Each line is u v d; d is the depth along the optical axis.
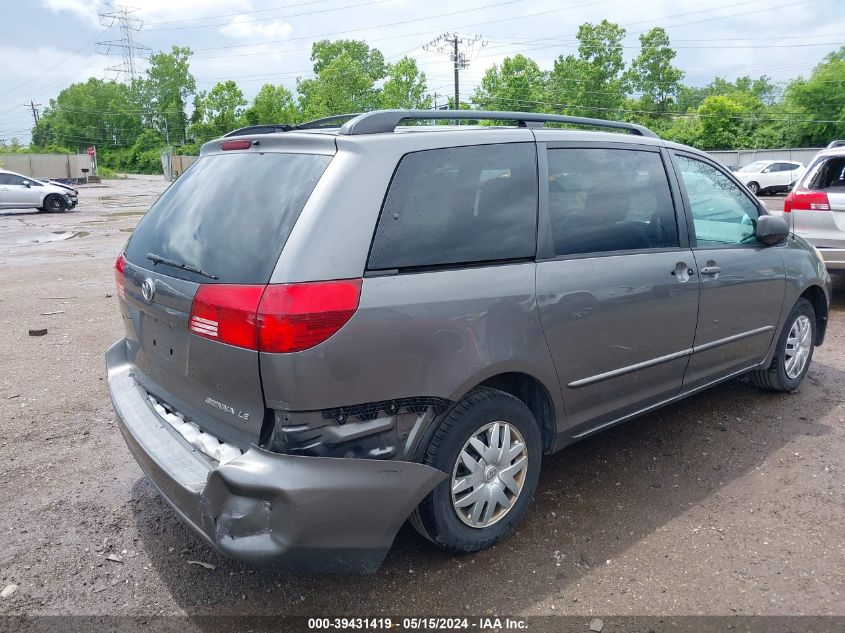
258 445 2.50
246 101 85.31
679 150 3.98
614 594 2.76
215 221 2.78
